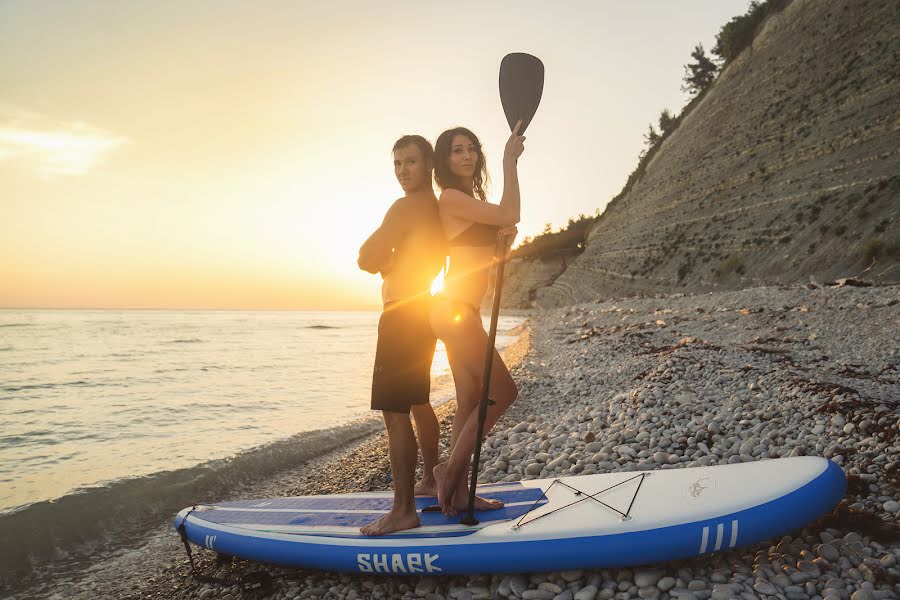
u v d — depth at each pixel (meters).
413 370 3.39
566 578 3.09
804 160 32.22
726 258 33.19
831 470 3.33
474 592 3.12
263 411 10.98
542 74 3.57
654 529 3.01
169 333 46.56
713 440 5.09
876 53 32.19
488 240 3.54
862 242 23.20
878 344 9.77
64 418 10.57
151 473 6.80
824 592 2.69
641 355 11.10
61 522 5.48
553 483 3.80
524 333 27.36
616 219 57.66
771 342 11.19
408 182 3.60
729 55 50.47
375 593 3.32
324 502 4.11
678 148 51.16
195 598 3.80
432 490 4.01
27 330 50.44
